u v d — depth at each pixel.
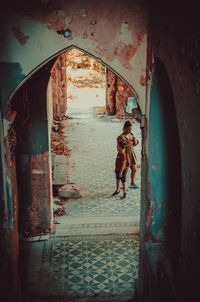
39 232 7.66
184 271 3.50
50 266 6.73
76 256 7.01
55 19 4.54
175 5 3.54
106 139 13.42
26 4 4.45
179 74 3.49
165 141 4.84
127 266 6.74
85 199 9.20
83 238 7.55
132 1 4.53
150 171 4.95
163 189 5.01
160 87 4.57
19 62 4.63
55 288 6.17
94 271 6.62
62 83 15.39
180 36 3.42
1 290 4.76
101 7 4.54
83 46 4.67
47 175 7.32
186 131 3.33
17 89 4.70
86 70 23.14
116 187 9.38
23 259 6.90
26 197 7.40
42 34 4.57
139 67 4.75
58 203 8.90
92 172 10.73
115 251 7.15
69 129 14.46
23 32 4.54
